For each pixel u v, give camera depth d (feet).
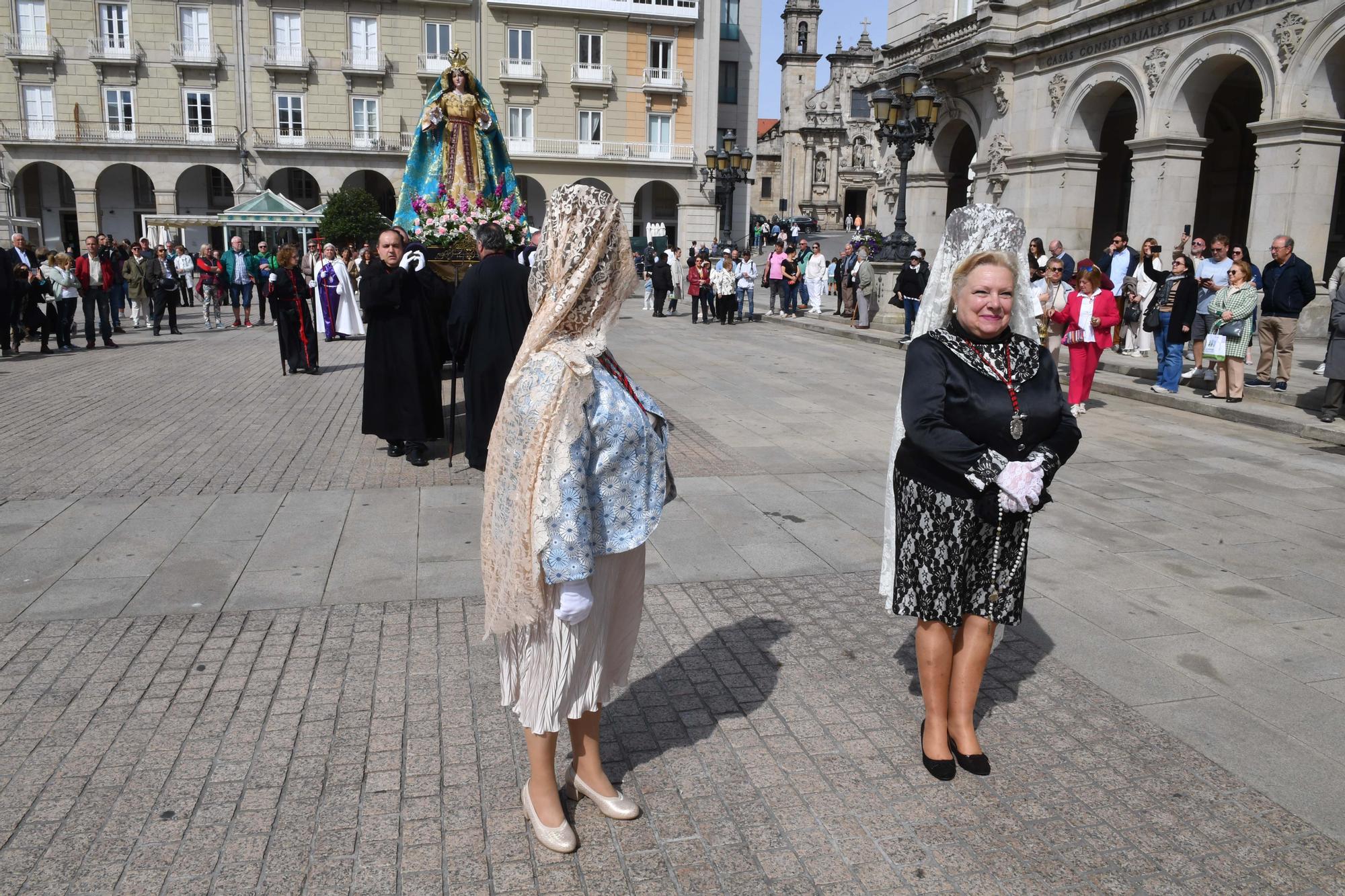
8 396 33.94
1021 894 8.56
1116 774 10.52
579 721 9.52
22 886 8.37
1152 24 59.16
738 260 76.95
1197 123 59.00
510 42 129.90
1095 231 86.38
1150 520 20.39
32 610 14.51
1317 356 46.09
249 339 56.13
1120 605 15.48
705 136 139.54
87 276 49.39
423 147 37.04
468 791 9.98
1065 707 12.03
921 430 9.58
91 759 10.43
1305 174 50.31
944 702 10.44
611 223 8.30
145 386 36.86
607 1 130.41
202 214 136.05
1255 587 16.34
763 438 28.32
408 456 24.49
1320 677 12.94
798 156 222.28
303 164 127.03
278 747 10.75
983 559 10.05
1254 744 11.18
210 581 15.83
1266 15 51.72
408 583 15.88
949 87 79.66
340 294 55.98
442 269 31.60
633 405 8.71
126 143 121.90
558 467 7.95
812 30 220.64
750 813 9.73
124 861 8.75
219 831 9.23
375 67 125.90
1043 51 68.54
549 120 133.08
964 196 89.45
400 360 23.66
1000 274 9.67
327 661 12.94
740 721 11.59
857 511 20.72
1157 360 41.14
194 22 122.11
